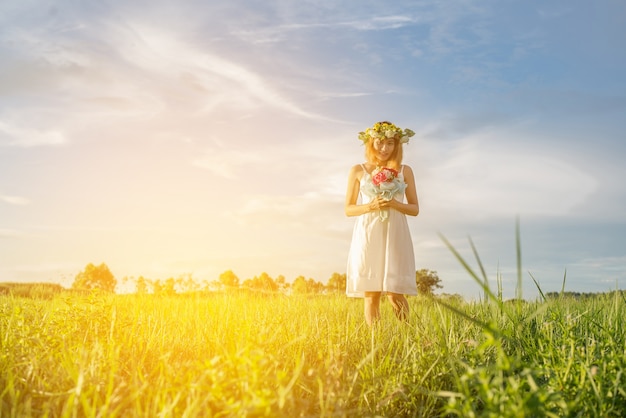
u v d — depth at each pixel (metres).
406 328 4.53
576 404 2.33
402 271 5.81
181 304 6.23
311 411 2.60
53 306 4.85
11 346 3.25
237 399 2.23
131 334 3.46
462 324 4.06
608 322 3.64
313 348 3.83
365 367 3.16
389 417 2.81
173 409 2.43
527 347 3.26
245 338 3.11
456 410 2.11
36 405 2.70
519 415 1.86
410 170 6.31
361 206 5.99
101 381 2.62
